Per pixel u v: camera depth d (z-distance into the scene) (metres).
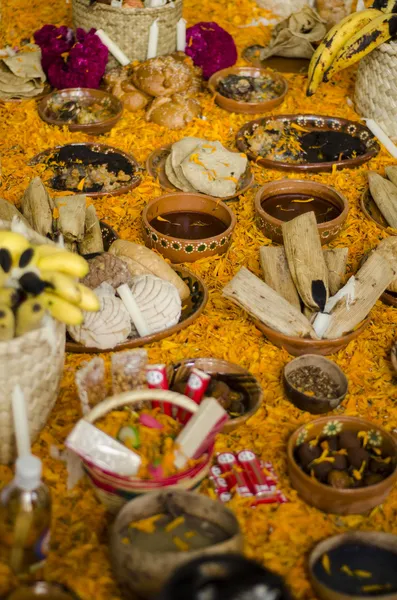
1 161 2.53
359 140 2.64
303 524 1.88
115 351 2.09
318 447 1.95
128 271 2.15
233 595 1.64
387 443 1.94
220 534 1.80
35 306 1.85
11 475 1.91
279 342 2.12
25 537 1.76
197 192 2.43
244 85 2.76
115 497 1.83
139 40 2.77
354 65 2.96
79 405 2.01
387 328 2.19
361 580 1.80
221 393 1.99
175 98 2.69
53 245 1.97
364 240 2.37
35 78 2.76
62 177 2.47
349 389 2.08
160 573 1.73
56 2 3.13
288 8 3.09
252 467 1.92
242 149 2.58
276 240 2.35
